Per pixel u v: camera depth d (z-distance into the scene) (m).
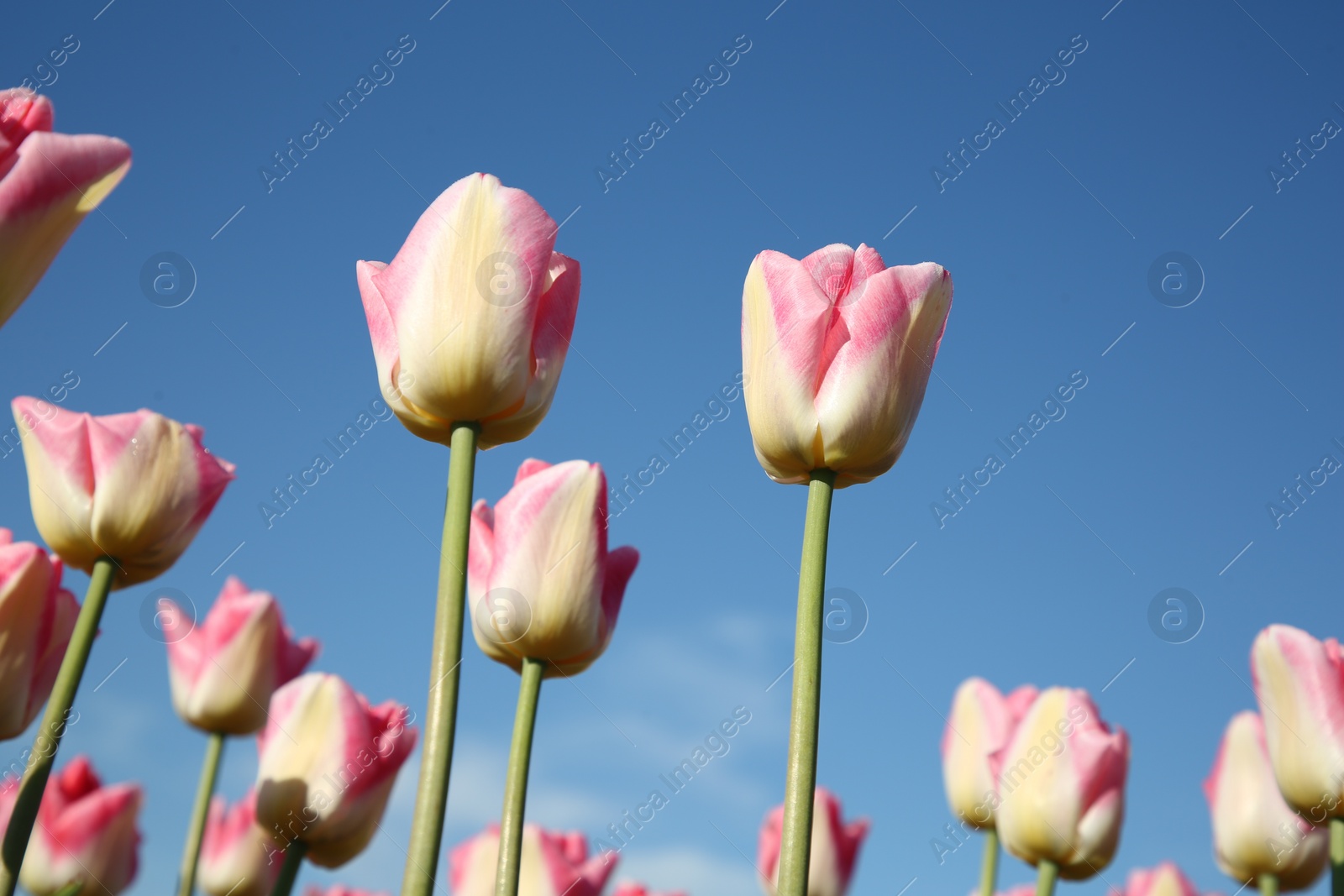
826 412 0.83
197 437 0.90
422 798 0.77
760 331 0.84
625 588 0.90
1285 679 0.93
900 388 0.83
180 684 1.03
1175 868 1.12
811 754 0.78
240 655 1.03
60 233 0.78
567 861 1.02
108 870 0.96
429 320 0.83
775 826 1.17
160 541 0.87
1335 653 0.93
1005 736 1.16
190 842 0.95
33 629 0.85
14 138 0.78
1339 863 0.92
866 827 1.18
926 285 0.84
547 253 0.83
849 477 0.84
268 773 0.91
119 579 0.88
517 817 0.83
